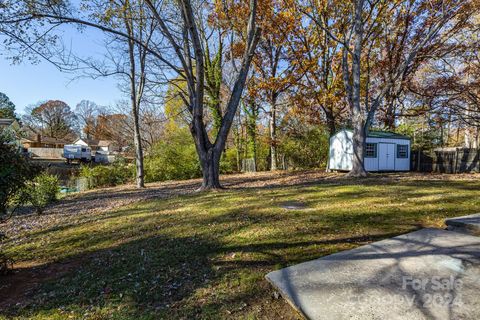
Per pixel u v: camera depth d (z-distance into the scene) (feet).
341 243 11.91
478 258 9.29
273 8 50.19
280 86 57.16
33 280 10.87
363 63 55.93
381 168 52.75
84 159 125.18
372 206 18.31
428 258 9.42
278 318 7.21
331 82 56.13
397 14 49.57
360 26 39.14
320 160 67.97
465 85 44.57
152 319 7.53
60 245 14.89
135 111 44.01
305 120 59.93
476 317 6.34
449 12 39.75
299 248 11.59
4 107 134.41
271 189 29.63
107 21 33.35
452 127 74.08
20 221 22.06
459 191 23.30
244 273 9.71
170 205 23.67
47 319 7.98
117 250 13.28
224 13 49.49
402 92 57.41
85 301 8.82
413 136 74.38
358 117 40.47
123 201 28.91
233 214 18.22
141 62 43.96
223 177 54.90
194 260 11.22
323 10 50.34
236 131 76.13
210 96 58.75
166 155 58.85
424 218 15.12
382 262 9.34
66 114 177.06
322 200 21.45
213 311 7.68
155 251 12.56
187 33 32.63
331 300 7.30
